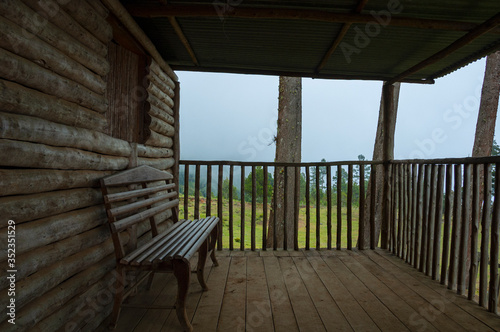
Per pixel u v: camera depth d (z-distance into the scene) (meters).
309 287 3.03
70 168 1.94
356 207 16.06
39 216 1.60
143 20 3.13
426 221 3.52
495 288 2.52
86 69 2.17
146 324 2.24
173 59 4.26
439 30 3.21
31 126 1.53
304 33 3.34
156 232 2.90
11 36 1.42
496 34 3.19
